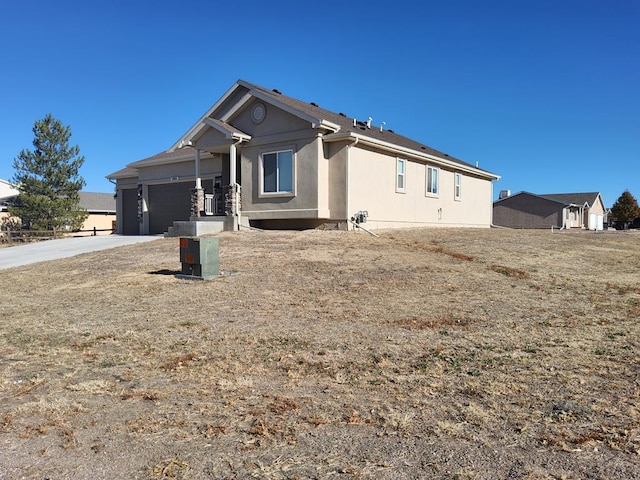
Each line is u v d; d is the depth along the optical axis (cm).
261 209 1716
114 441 327
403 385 420
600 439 317
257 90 1680
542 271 1049
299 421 352
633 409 362
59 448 318
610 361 474
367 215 1684
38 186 3072
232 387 421
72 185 3212
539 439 319
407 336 569
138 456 306
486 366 464
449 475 278
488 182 2695
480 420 348
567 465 287
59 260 1324
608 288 878
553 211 4769
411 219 1970
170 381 439
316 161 1588
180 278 945
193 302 761
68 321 665
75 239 2050
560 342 540
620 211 6150
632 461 290
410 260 1118
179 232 1683
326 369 463
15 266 1288
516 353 502
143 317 677
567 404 373
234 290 837
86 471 290
